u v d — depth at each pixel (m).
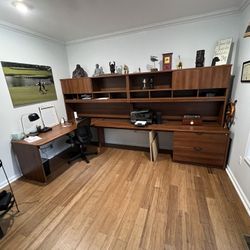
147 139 3.58
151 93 3.14
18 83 2.62
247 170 1.86
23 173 2.66
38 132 2.86
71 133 2.98
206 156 2.61
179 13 2.40
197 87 2.54
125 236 1.57
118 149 3.59
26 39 2.73
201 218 1.72
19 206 2.03
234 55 2.52
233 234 1.53
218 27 2.51
